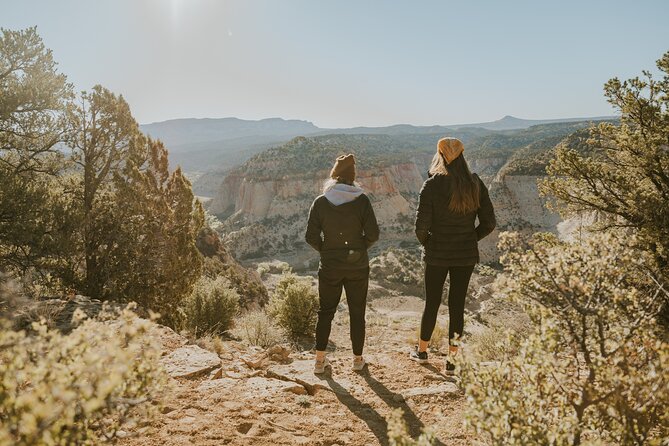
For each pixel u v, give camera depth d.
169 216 14.43
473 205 3.97
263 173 169.62
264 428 2.98
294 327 13.38
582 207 8.86
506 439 1.77
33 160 15.16
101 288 13.27
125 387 1.68
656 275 2.42
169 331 5.06
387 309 48.22
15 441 1.21
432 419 3.29
